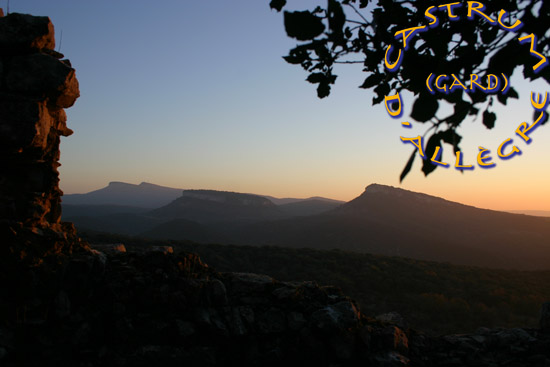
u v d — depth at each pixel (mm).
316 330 6898
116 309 6469
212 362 6328
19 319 5863
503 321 19922
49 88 6402
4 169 6676
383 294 25281
